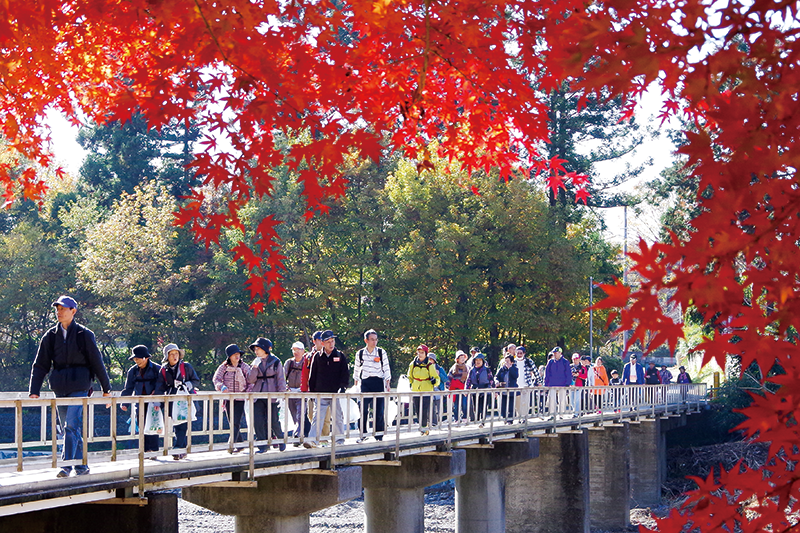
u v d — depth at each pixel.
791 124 3.51
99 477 11.98
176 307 66.69
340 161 8.76
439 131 10.93
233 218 9.70
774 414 3.53
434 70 9.25
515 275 65.81
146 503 12.49
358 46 8.34
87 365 12.71
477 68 8.40
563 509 32.50
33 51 9.57
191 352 69.31
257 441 16.16
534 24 7.54
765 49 3.57
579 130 73.31
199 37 7.74
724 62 3.61
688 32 3.64
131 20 8.43
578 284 65.75
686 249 3.52
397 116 10.24
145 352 15.69
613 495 38.53
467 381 28.80
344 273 69.56
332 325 69.69
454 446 24.33
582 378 37.53
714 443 53.69
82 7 8.33
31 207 82.44
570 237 70.12
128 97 8.65
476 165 11.34
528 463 33.06
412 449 21.30
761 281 3.50
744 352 3.50
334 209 67.25
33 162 65.50
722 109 3.60
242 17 7.36
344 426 20.72
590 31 3.78
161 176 87.00
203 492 17.98
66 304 12.62
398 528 22.73
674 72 3.72
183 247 74.00
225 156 9.02
